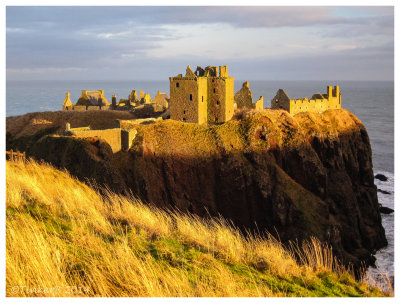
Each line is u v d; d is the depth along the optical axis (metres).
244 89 88.69
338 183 83.88
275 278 12.59
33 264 10.28
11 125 93.06
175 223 16.16
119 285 10.48
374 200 91.12
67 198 16.48
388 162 136.00
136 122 76.31
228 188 70.62
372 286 13.35
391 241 82.31
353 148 93.56
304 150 78.75
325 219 69.38
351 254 71.12
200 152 71.06
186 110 78.19
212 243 14.26
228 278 11.46
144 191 64.31
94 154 59.94
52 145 61.50
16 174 18.42
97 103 115.50
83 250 11.84
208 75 79.19
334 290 12.53
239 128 75.81
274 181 71.19
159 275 11.07
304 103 90.44
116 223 14.98
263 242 15.28
